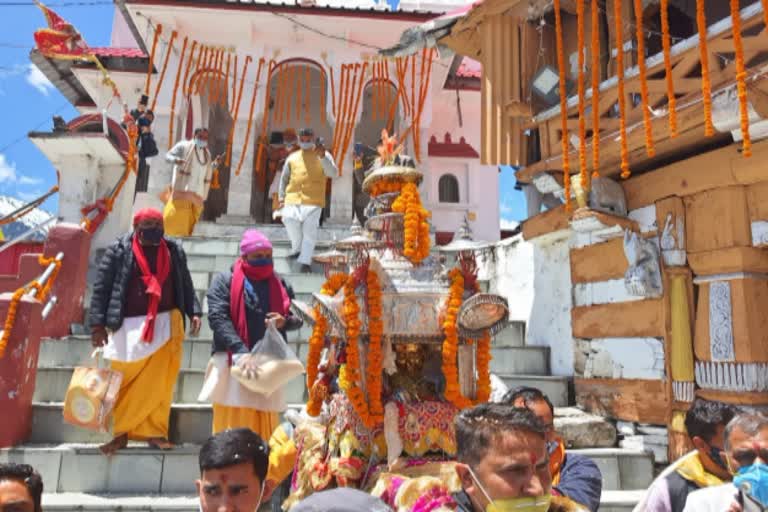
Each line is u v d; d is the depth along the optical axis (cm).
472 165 1352
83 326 581
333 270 325
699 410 257
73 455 409
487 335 296
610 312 500
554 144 534
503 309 283
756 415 212
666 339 439
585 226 481
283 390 411
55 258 555
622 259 488
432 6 1310
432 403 286
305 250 763
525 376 542
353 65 1097
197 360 539
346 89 1082
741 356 398
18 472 188
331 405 306
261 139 1080
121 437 415
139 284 431
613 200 488
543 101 572
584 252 537
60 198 716
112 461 411
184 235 833
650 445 446
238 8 1020
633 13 522
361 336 292
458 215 1330
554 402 536
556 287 582
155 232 439
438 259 313
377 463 284
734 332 404
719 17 549
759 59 400
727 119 380
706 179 420
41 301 478
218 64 1079
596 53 418
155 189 1046
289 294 442
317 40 1100
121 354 414
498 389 352
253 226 964
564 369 559
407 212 302
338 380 308
